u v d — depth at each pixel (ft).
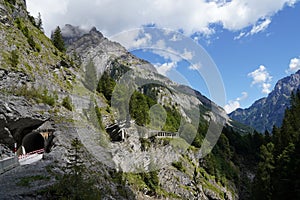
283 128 224.33
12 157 94.79
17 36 258.57
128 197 113.60
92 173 102.12
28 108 153.69
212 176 266.57
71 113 168.04
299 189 122.52
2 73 183.62
